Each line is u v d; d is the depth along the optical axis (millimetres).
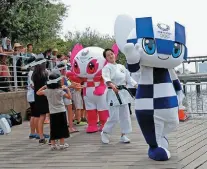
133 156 5379
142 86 4926
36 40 17312
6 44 11688
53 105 6004
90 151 5891
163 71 4930
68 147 6289
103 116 7652
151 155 5082
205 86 9312
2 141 7207
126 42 5031
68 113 7812
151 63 4754
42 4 17219
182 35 4922
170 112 4848
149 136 4965
